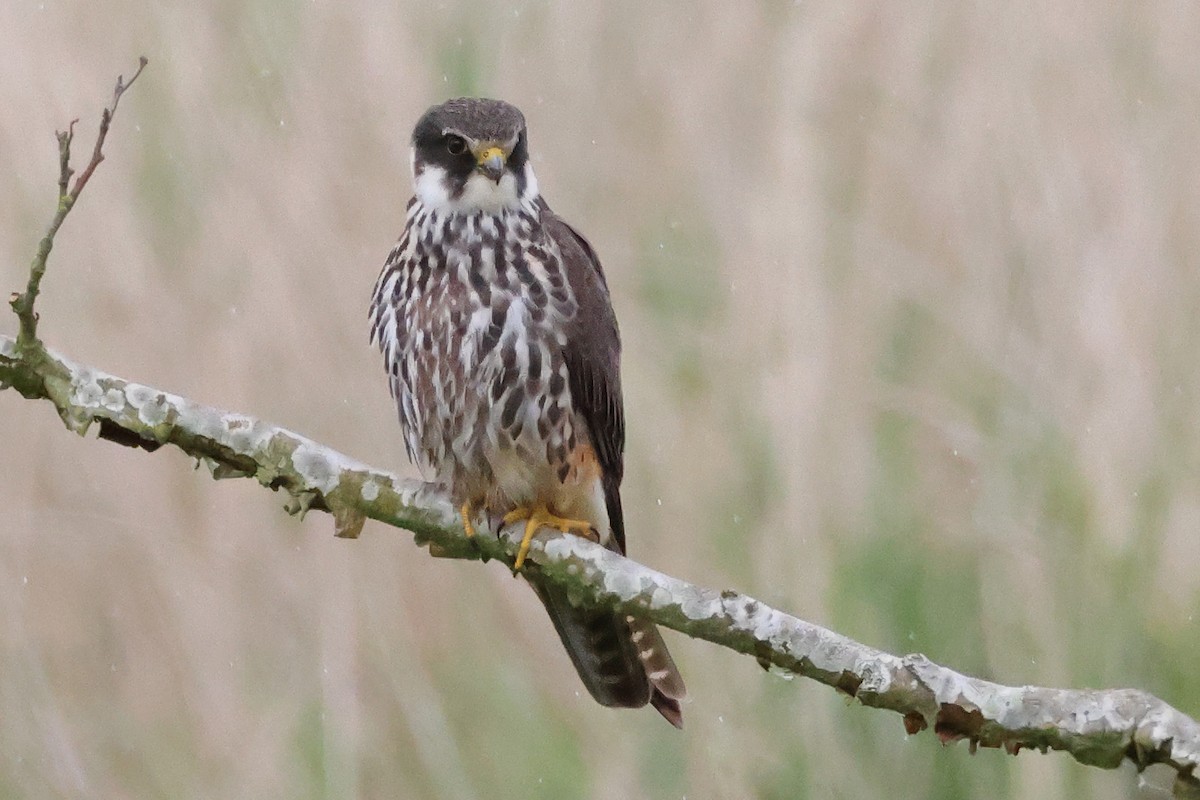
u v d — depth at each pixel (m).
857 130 12.73
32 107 12.73
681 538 11.27
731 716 10.86
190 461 12.12
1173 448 11.23
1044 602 10.83
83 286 12.27
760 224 11.97
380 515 7.84
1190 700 10.54
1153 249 11.77
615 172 12.95
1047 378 11.59
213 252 12.16
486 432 8.63
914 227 12.42
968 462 11.32
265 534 11.81
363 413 11.88
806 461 11.18
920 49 12.85
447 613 11.56
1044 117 12.30
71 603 11.73
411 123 12.37
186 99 12.56
